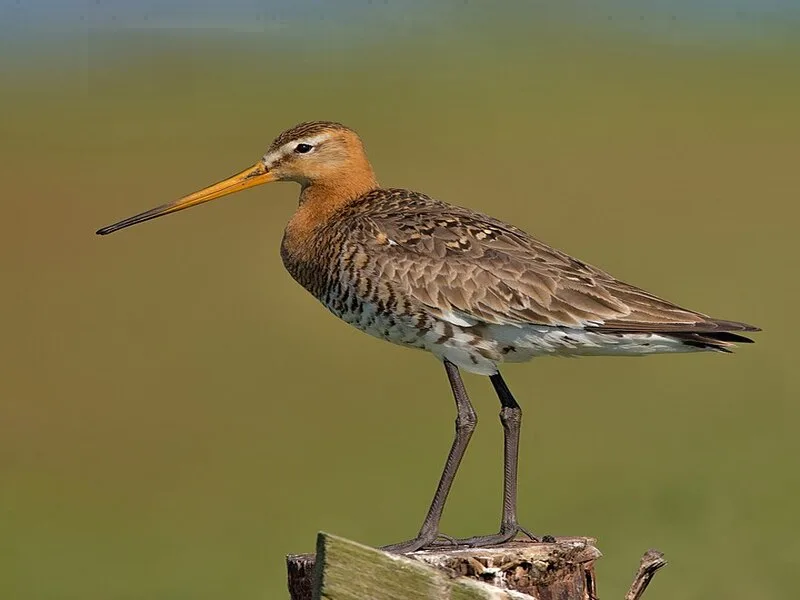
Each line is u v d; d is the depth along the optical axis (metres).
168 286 25.08
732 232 27.23
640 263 25.22
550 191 29.72
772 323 22.44
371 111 36.31
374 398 20.64
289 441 19.28
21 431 19.55
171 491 17.75
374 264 10.53
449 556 8.45
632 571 14.45
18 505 17.42
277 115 36.66
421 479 17.62
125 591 14.91
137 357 22.19
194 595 14.80
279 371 21.73
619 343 10.29
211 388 21.05
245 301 24.59
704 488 16.91
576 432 18.80
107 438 19.44
